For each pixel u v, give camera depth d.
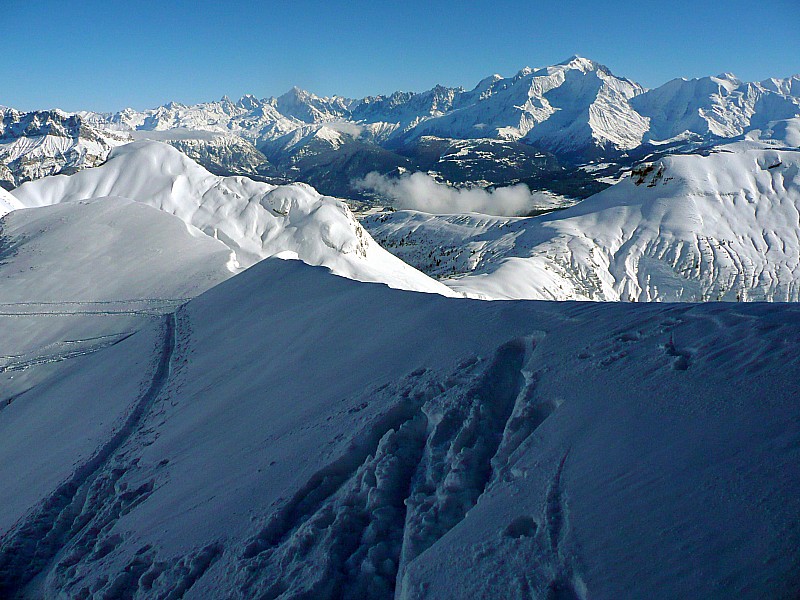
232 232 91.94
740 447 4.74
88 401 19.42
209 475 9.39
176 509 8.61
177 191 105.25
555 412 6.55
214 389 15.35
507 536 4.84
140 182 114.00
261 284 28.08
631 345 7.56
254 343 18.61
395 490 6.49
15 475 14.50
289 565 5.86
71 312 37.94
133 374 20.41
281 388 12.49
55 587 8.18
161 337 25.05
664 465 4.90
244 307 25.27
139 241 52.62
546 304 10.95
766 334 6.67
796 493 4.05
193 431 12.31
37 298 41.50
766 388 5.48
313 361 13.38
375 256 93.69
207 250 49.41
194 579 6.45
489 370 8.29
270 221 94.44
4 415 23.17
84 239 53.69
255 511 7.17
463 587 4.50
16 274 47.34
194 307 30.28
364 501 6.52
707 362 6.41
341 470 7.36
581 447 5.66
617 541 4.28
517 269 118.31
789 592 3.38
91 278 44.31
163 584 6.57
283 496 7.16
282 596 5.32
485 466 6.37
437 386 8.32
